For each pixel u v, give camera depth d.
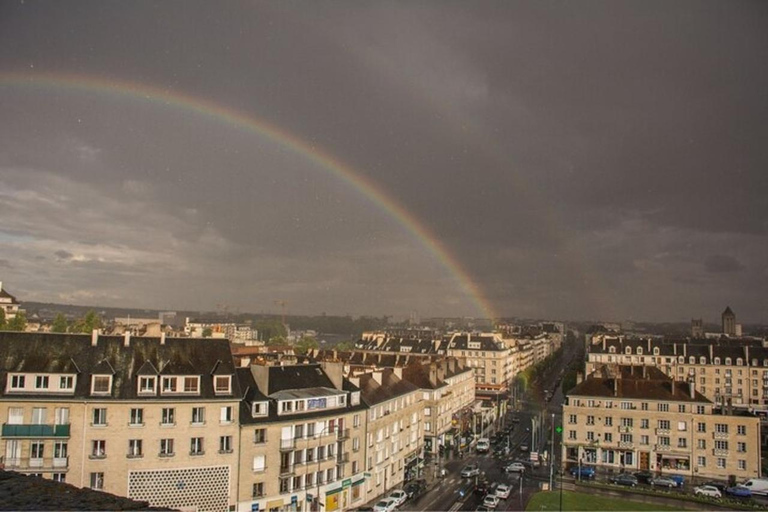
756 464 104.69
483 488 93.38
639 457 111.38
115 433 65.75
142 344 72.38
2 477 24.72
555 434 138.88
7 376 64.06
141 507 22.30
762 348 196.00
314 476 77.19
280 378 80.19
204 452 68.69
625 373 126.00
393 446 98.94
